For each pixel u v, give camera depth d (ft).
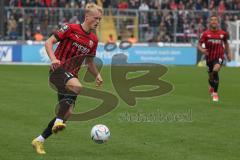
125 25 362.94
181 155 94.79
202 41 183.93
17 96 171.83
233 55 355.77
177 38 365.20
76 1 382.42
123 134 112.78
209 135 112.98
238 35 357.00
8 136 109.09
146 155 94.38
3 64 321.93
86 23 93.97
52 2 375.66
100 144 102.68
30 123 124.26
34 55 332.60
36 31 349.41
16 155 92.79
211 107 155.12
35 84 209.97
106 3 389.39
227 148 101.04
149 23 364.79
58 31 93.09
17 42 331.36
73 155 93.66
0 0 337.72
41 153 93.61
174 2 401.49
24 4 370.73
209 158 92.94
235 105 160.76
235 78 261.44
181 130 118.11
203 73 282.97
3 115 134.92
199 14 371.15
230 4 409.69
